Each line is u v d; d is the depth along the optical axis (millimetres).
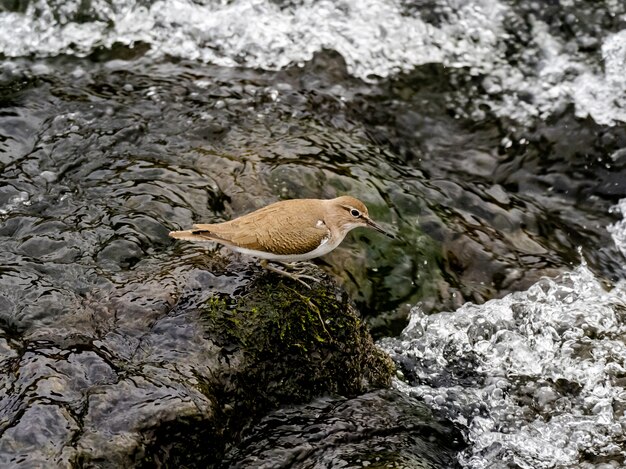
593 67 10016
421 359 6926
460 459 6102
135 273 6250
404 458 5770
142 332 5645
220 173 7688
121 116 8375
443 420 6383
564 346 6875
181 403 5113
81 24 9727
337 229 6094
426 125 9430
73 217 6957
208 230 5664
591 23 10312
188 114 8516
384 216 7734
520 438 6238
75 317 5762
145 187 7352
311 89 9336
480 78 9914
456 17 10352
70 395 5074
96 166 7680
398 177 8273
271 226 5758
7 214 6961
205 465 5273
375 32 10086
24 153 7832
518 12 10383
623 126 9500
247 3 10062
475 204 8359
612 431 6223
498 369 6789
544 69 10039
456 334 7039
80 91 8758
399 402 6316
